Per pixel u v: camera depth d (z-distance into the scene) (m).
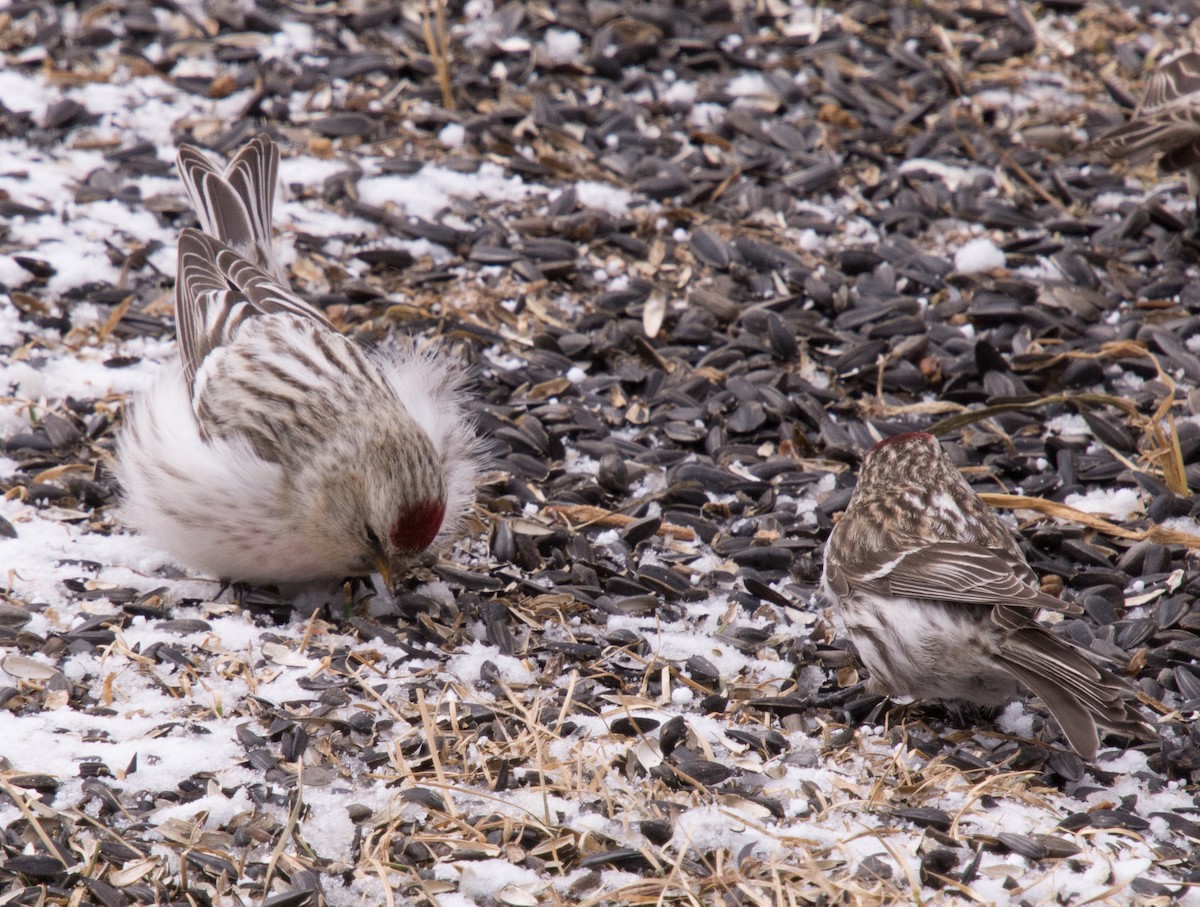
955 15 16.44
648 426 11.21
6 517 9.62
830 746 8.07
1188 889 6.96
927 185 13.97
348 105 14.43
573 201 13.40
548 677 8.52
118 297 11.84
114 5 15.28
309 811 7.33
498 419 11.02
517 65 15.16
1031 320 12.24
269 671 8.38
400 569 8.62
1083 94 15.43
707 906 6.77
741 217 13.48
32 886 6.79
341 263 12.55
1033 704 8.55
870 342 11.89
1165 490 10.45
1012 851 7.19
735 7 16.31
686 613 9.33
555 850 7.09
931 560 8.00
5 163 13.10
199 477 8.48
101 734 7.75
